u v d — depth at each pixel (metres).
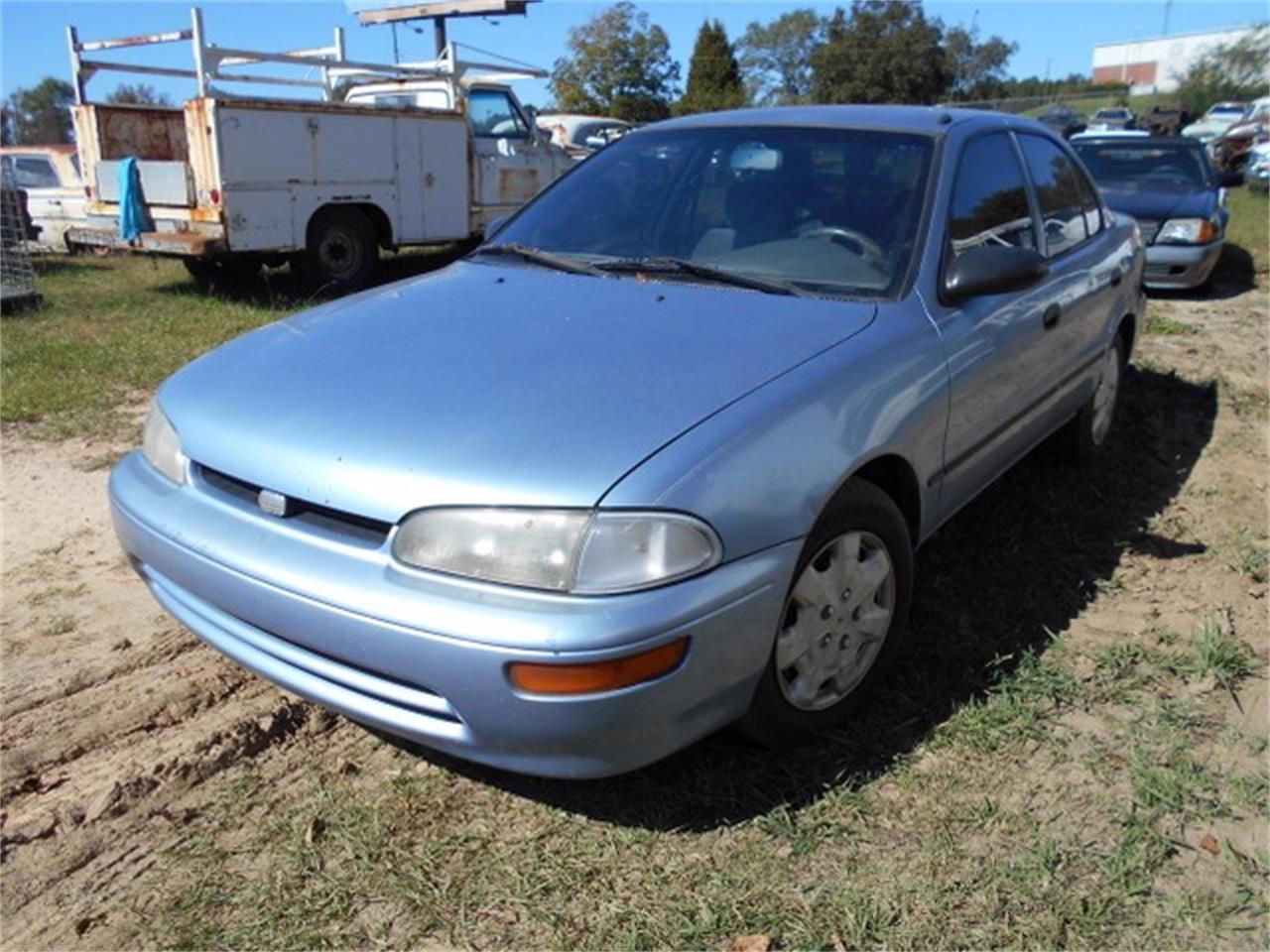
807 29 57.06
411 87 11.26
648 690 2.16
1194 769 2.73
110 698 3.00
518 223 3.88
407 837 2.47
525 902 2.29
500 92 11.34
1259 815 2.57
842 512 2.61
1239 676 3.19
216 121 8.63
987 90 61.19
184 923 2.23
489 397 2.47
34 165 13.46
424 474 2.26
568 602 2.12
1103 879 2.36
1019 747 2.81
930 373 2.96
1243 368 6.88
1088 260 4.34
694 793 2.61
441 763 2.74
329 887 2.33
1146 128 35.66
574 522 2.15
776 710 2.58
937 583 3.72
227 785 2.65
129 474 2.86
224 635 2.57
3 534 4.16
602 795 2.61
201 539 2.50
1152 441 5.36
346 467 2.34
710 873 2.36
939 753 2.78
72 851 2.43
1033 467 4.86
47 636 3.36
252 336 3.15
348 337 2.92
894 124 3.63
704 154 3.73
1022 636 3.38
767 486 2.35
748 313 2.92
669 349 2.69
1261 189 20.05
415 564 2.22
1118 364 5.07
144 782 2.62
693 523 2.20
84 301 9.16
